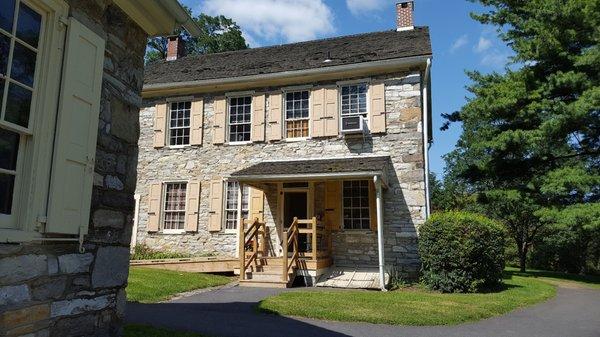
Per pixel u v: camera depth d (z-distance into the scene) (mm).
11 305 3193
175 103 16031
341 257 13172
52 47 3586
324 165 12547
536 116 15211
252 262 12562
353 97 13969
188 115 15789
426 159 13031
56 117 3584
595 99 13164
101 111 4293
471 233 10781
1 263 3127
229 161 14812
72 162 3715
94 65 4047
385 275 11906
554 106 14078
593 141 15969
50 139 3520
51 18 3609
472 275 10742
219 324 6609
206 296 9414
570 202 15047
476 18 16781
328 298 8938
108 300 4281
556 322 7625
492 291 10922
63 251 3719
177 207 15367
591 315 8375
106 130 4359
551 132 14250
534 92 15062
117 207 4473
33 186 3340
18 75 3311
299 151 14070
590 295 11375
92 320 4043
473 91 16500
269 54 16703
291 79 14414
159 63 18625
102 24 4320
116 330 4375
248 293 9945
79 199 3779
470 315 7691
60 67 3660
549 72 15820
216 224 14523
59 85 3637
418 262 12430
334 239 13344
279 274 11406
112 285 4344
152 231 15172
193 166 15203
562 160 16312
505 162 16250
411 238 12617
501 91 15570
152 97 16156
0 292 3107
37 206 3365
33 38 3463
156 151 15719
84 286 3955
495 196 15961
